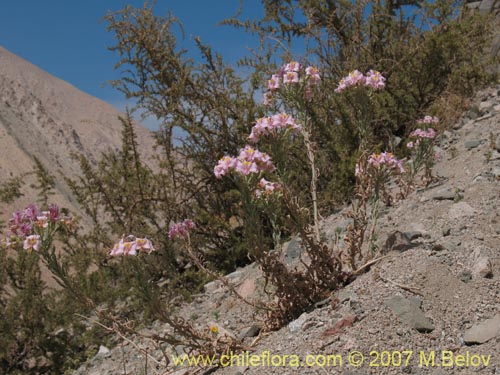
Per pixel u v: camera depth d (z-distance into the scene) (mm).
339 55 8719
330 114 7559
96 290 6426
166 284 6539
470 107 8195
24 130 35750
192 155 7398
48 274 9625
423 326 3314
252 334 4117
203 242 6918
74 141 38594
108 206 7578
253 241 3895
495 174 5359
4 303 6625
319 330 3510
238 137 7316
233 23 8188
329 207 6828
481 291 3527
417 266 3842
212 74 7582
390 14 9336
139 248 3619
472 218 4582
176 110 7352
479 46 9258
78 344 5969
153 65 7348
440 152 6918
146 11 7371
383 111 7918
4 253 6328
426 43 8438
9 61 47938
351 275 4117
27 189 21500
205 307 5504
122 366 4887
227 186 7387
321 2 8711
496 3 10836
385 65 8453
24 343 6191
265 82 7539
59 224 3789
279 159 4043
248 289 5262
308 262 4957
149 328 5602
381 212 5602
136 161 7203
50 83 48594
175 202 7191
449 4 9016
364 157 4332
